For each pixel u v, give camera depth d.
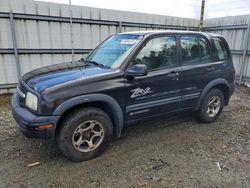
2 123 4.43
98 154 3.23
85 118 3.00
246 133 4.18
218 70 4.35
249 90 8.04
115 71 3.18
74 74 3.09
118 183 2.67
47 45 7.09
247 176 2.86
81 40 7.64
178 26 9.88
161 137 3.90
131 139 3.79
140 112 3.47
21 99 3.08
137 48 3.38
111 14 7.94
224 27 9.44
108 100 3.08
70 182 2.68
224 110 5.53
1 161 3.09
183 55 3.89
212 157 3.29
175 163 3.11
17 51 6.66
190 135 4.01
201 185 2.66
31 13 6.61
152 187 2.60
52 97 2.71
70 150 2.97
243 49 8.71
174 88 3.77
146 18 8.80
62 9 7.04
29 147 3.47
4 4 6.20
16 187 2.58
